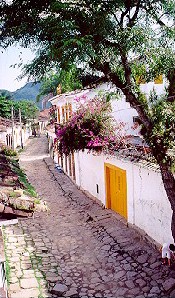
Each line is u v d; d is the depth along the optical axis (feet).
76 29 19.19
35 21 19.17
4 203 15.29
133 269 29.35
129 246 33.58
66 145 43.11
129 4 21.56
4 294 20.18
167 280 26.32
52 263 31.68
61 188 61.67
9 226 40.91
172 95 25.12
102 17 19.67
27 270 29.99
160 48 21.56
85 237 37.81
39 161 95.55
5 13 20.10
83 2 19.62
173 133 24.20
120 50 21.21
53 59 18.57
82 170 57.52
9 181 20.75
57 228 40.98
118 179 41.96
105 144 39.65
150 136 24.54
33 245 35.70
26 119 164.45
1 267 20.20
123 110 46.14
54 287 27.22
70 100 58.54
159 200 31.40
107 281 28.22
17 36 19.58
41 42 19.53
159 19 22.36
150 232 33.60
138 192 35.65
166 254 28.22
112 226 39.24
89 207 47.96
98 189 49.03
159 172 29.12
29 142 153.58
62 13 19.13
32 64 19.35
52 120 92.02
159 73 23.25
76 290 26.99
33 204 15.64
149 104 25.90
